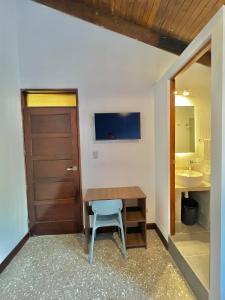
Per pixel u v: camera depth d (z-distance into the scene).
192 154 3.05
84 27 2.90
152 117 3.02
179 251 2.19
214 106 1.45
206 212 2.77
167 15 2.26
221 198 1.39
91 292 1.88
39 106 3.00
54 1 2.76
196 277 1.78
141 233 2.90
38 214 3.02
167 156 2.50
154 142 3.05
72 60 2.92
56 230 3.05
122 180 3.06
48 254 2.51
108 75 2.96
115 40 2.93
